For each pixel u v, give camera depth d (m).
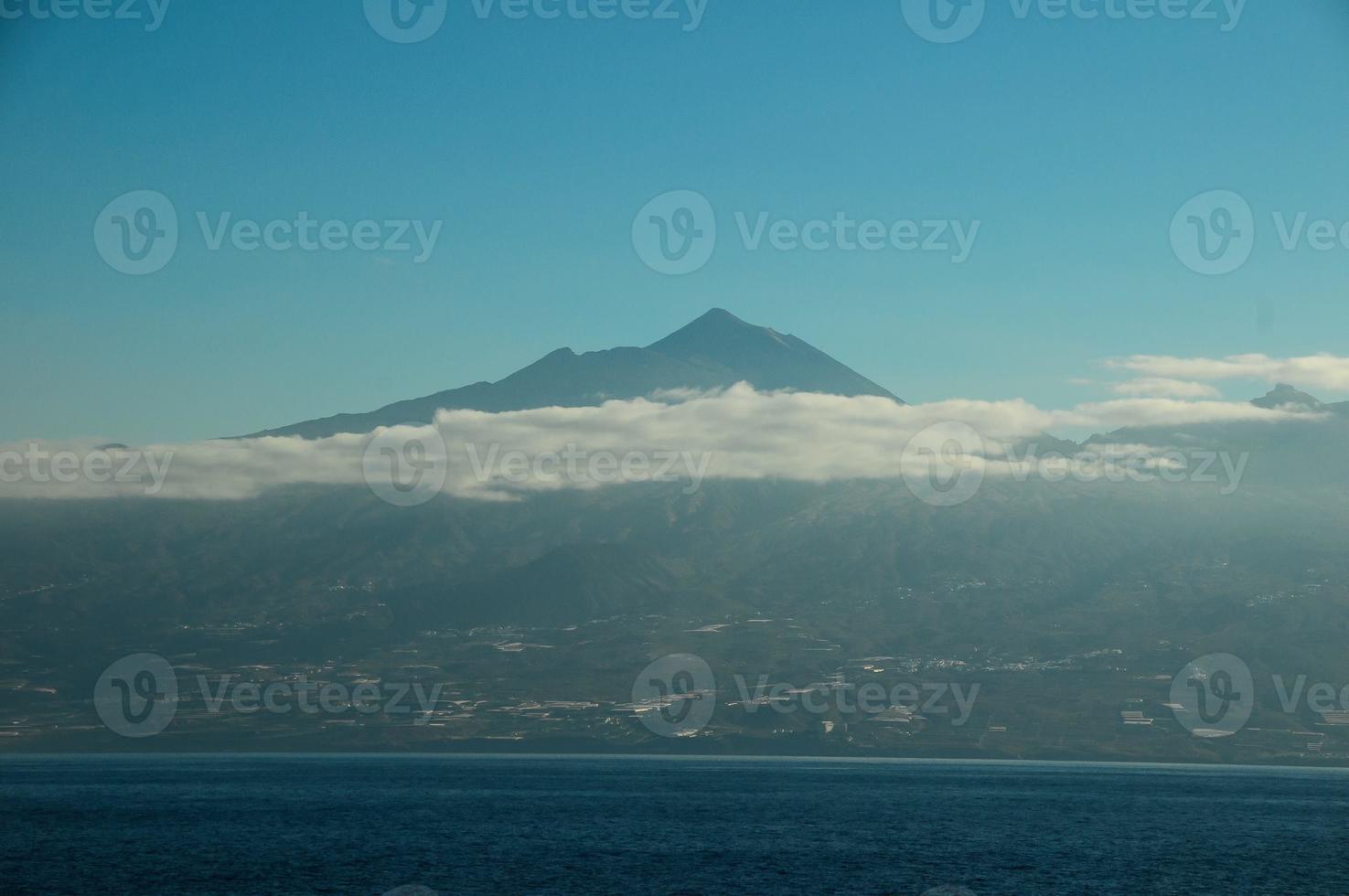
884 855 150.88
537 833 169.12
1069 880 133.62
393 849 151.88
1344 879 136.62
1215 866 145.12
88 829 170.50
